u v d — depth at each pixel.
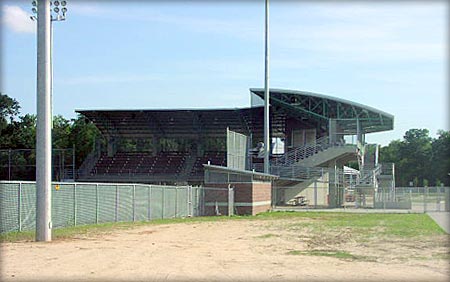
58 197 27.69
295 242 23.58
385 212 50.72
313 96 65.88
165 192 40.59
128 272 14.73
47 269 15.06
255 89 66.44
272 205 56.09
